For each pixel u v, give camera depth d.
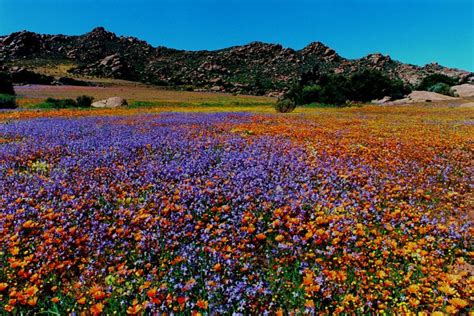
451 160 11.83
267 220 6.51
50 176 8.85
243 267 4.87
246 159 10.55
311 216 6.40
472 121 26.97
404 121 26.33
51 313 4.10
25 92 73.44
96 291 4.10
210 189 7.63
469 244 5.83
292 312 4.09
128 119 24.45
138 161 10.48
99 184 8.39
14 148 11.80
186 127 18.97
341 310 3.97
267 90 151.12
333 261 5.19
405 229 6.09
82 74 149.75
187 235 5.76
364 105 61.66
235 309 4.12
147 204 7.02
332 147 12.95
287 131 17.41
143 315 3.97
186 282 4.46
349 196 7.76
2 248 5.19
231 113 32.62
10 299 3.93
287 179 8.69
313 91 67.94
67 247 5.36
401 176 9.69
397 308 4.13
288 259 5.17
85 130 17.00
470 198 8.32
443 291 4.17
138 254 5.23
